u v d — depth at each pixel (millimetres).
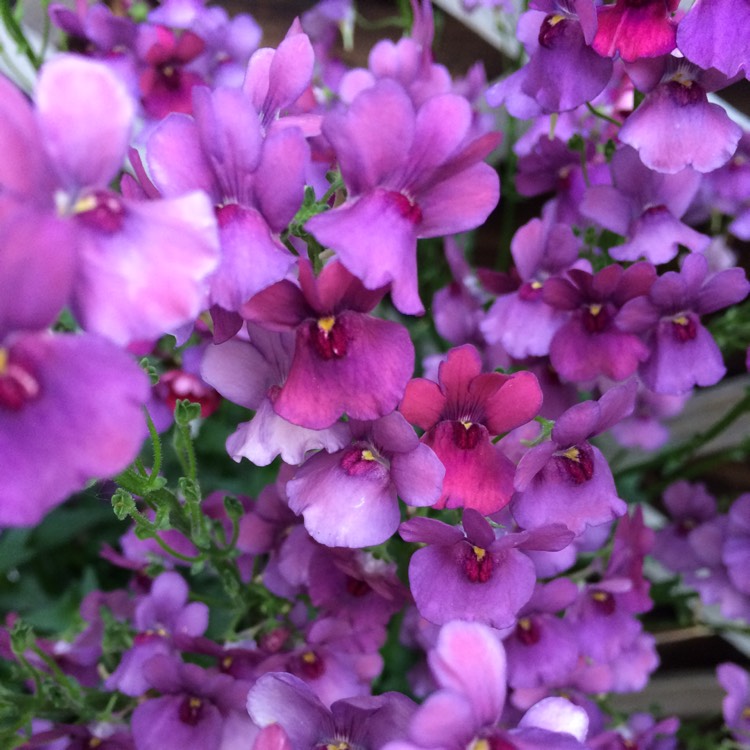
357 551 96
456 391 78
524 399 77
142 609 115
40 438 50
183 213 56
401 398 71
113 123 54
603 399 81
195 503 94
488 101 103
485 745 66
